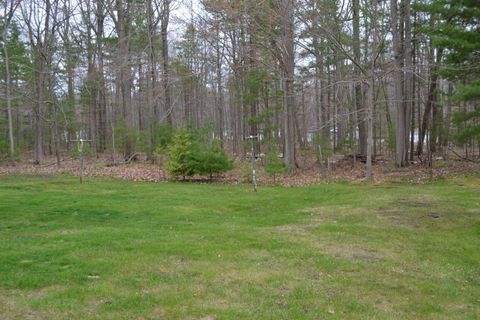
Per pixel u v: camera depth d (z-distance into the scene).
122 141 27.56
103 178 20.41
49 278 6.11
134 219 10.83
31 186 17.05
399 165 22.47
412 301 5.49
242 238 8.56
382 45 20.09
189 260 7.05
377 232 9.24
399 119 22.36
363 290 5.84
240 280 6.14
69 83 34.78
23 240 8.30
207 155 19.45
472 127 16.36
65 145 41.41
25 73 30.88
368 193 14.80
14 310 5.07
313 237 8.77
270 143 20.86
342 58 23.88
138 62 33.69
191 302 5.33
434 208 11.77
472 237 8.84
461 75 17.09
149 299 5.39
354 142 26.45
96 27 36.81
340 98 28.34
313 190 16.20
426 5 17.58
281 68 21.92
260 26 20.41
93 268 6.57
